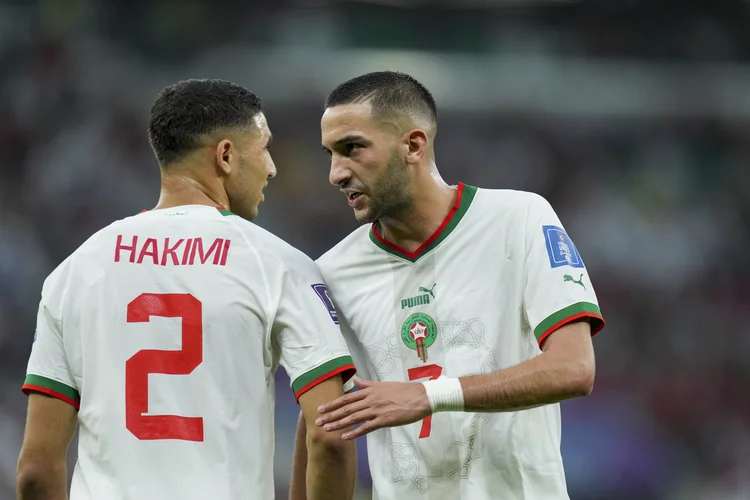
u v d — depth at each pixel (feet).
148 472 35.68
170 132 39.24
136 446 35.86
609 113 201.57
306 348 36.88
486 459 40.32
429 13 198.80
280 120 189.88
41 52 188.65
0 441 137.90
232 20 194.49
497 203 41.96
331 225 186.60
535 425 40.81
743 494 160.86
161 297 36.76
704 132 203.82
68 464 114.62
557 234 40.52
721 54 205.36
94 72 188.24
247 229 38.01
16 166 180.55
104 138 183.01
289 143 189.47
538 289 39.45
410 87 40.81
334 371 36.96
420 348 41.22
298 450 43.80
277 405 137.39
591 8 202.90
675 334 187.11
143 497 35.45
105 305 36.96
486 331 40.60
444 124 198.39
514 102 198.29
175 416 35.99
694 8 205.46
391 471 41.45
